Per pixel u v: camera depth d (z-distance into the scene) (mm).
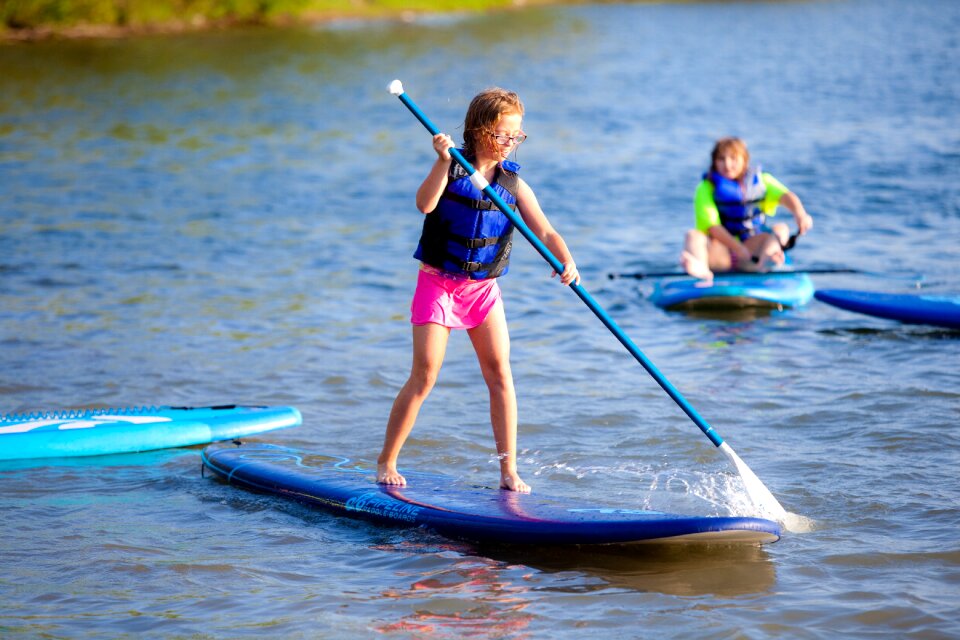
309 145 43469
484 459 12789
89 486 12133
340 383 16047
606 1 134625
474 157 10680
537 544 10039
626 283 22438
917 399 14508
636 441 13281
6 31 85938
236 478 12219
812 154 37375
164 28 93188
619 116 49438
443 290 10852
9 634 8438
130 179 36000
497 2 124312
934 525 10320
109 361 17109
